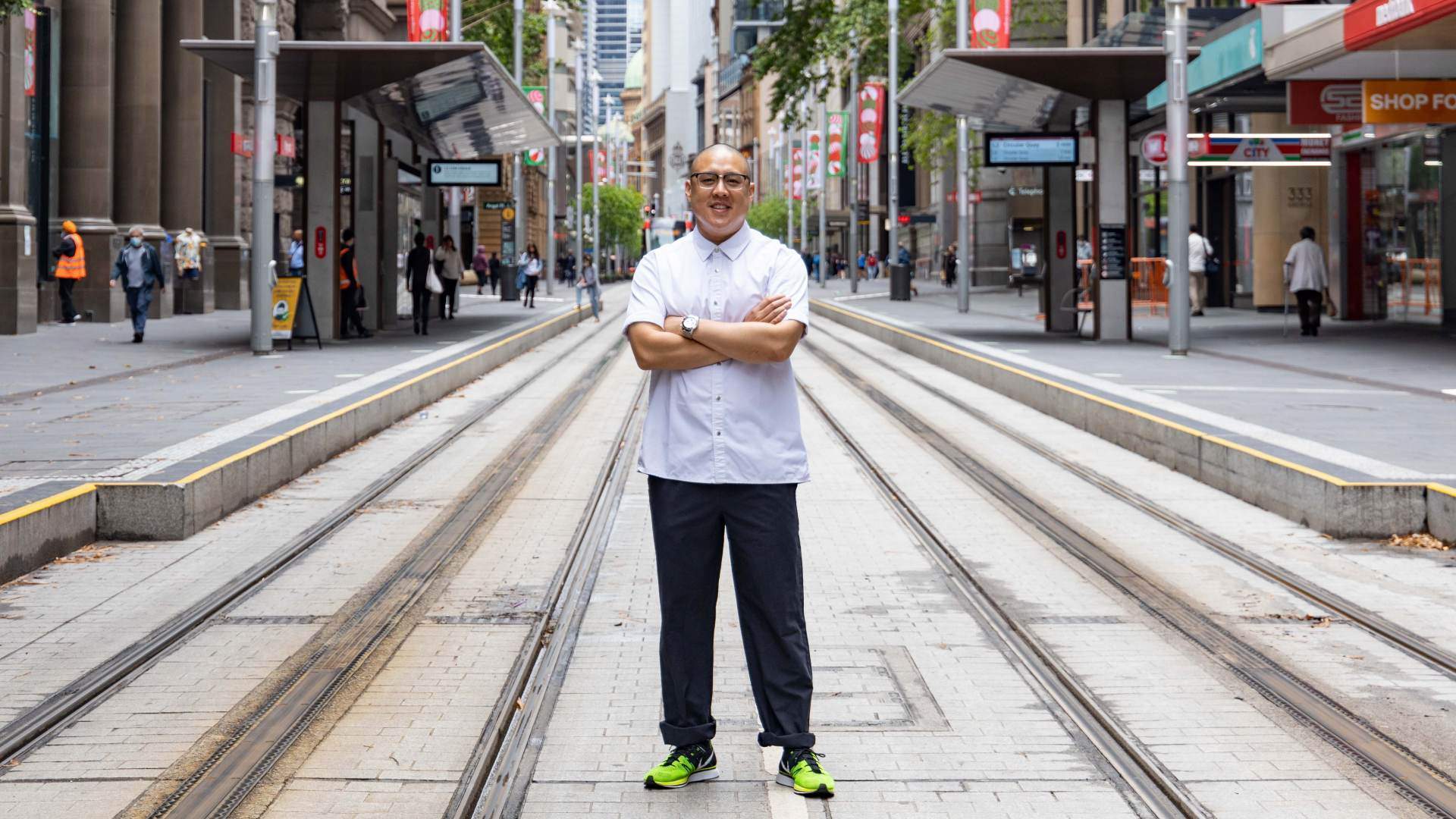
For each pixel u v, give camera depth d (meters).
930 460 11.93
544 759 4.78
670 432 4.44
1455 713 5.27
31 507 7.60
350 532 8.77
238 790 4.40
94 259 26.56
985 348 20.92
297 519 9.09
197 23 31.73
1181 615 6.77
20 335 22.77
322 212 22.30
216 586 7.21
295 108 39.97
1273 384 15.20
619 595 7.21
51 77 26.70
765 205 115.50
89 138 26.62
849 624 6.65
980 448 12.63
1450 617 6.68
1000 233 55.97
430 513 9.39
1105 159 22.73
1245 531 8.85
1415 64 20.36
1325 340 22.05
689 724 4.52
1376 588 7.31
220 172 34.09
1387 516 8.55
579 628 6.54
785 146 109.56
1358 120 21.58
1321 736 5.00
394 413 14.14
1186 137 19.52
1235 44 23.53
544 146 33.81
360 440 12.80
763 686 4.51
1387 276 26.05
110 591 7.10
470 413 15.09
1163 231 35.03
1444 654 6.02
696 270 4.44
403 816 4.20
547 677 5.73
